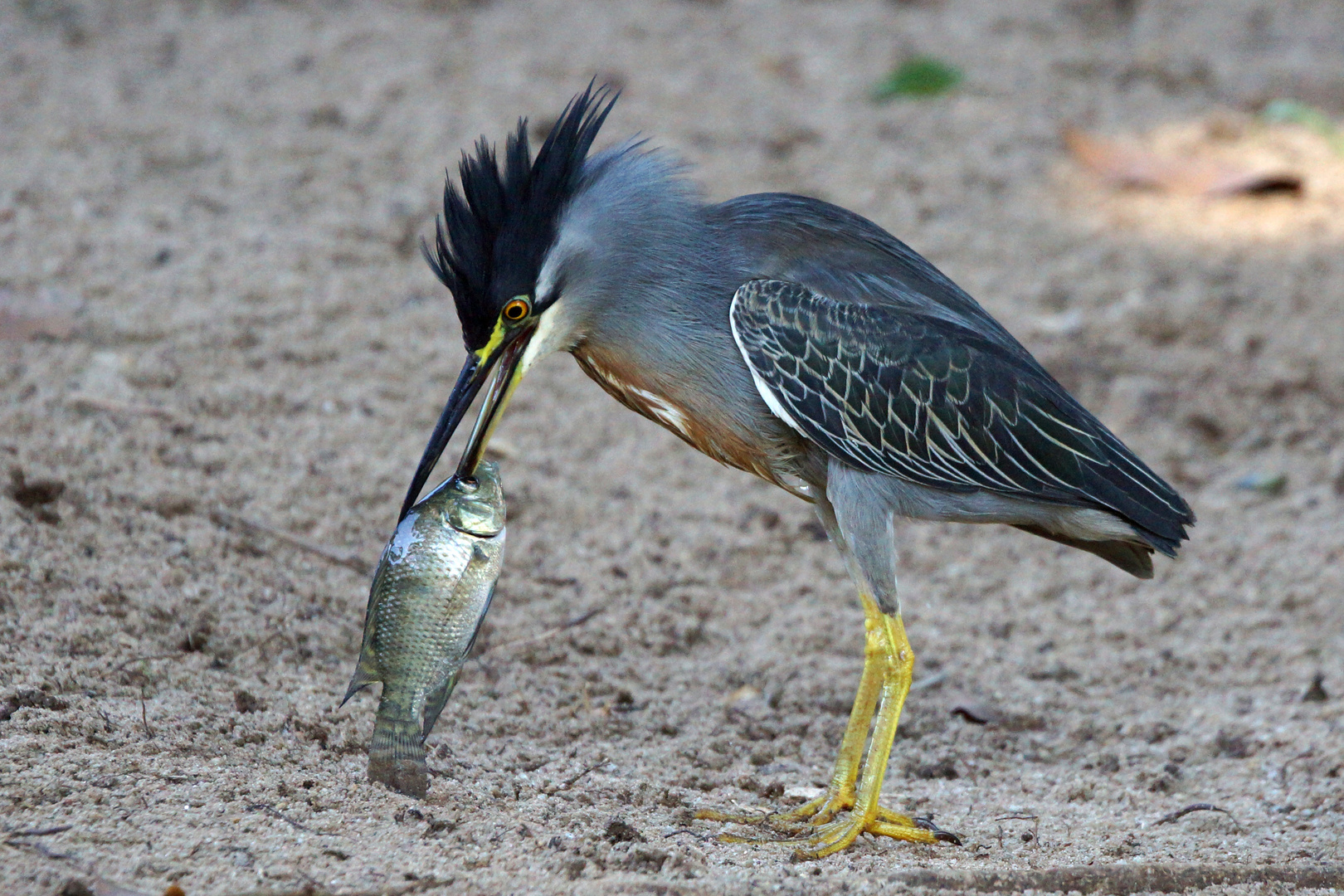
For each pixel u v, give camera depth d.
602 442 13.92
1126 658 11.73
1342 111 21.92
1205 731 10.56
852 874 7.63
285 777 8.06
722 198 17.55
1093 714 10.90
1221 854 8.20
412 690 7.63
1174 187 19.58
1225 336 16.52
